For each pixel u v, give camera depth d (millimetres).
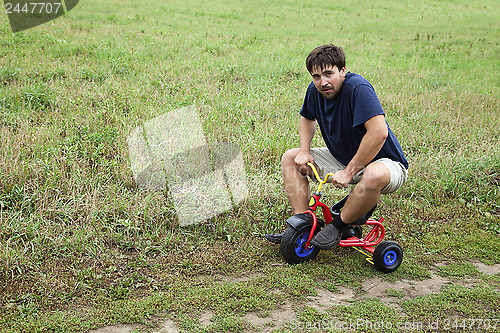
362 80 3586
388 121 7707
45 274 3510
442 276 3840
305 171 4074
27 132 5676
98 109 6695
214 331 2936
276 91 8602
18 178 4664
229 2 19797
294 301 3324
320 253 4051
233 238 4234
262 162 5688
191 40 12297
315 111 3967
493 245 4402
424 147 6660
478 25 18453
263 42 13258
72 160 5008
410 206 5117
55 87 7477
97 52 9945
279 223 4570
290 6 20188
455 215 5027
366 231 4574
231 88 8578
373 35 16016
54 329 2920
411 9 21328
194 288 3434
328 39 14695
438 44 14867
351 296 3455
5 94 6875
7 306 3092
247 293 3385
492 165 5953
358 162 3592
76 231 3988
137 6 16750
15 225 3963
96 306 3189
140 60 9656
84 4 15680
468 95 9492
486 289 3580
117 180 4914
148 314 3084
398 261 3850
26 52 9492
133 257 3855
